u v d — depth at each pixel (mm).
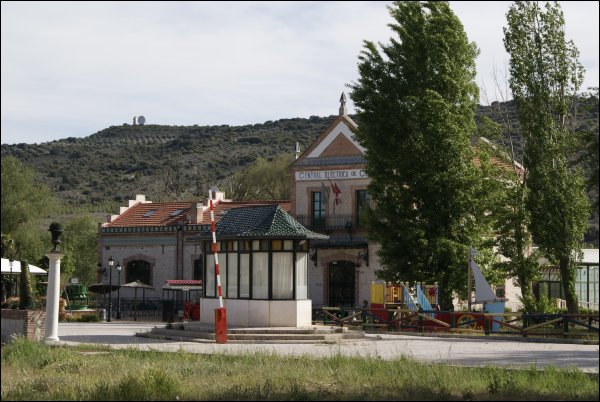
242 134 147000
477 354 23922
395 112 40281
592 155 17281
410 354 23188
